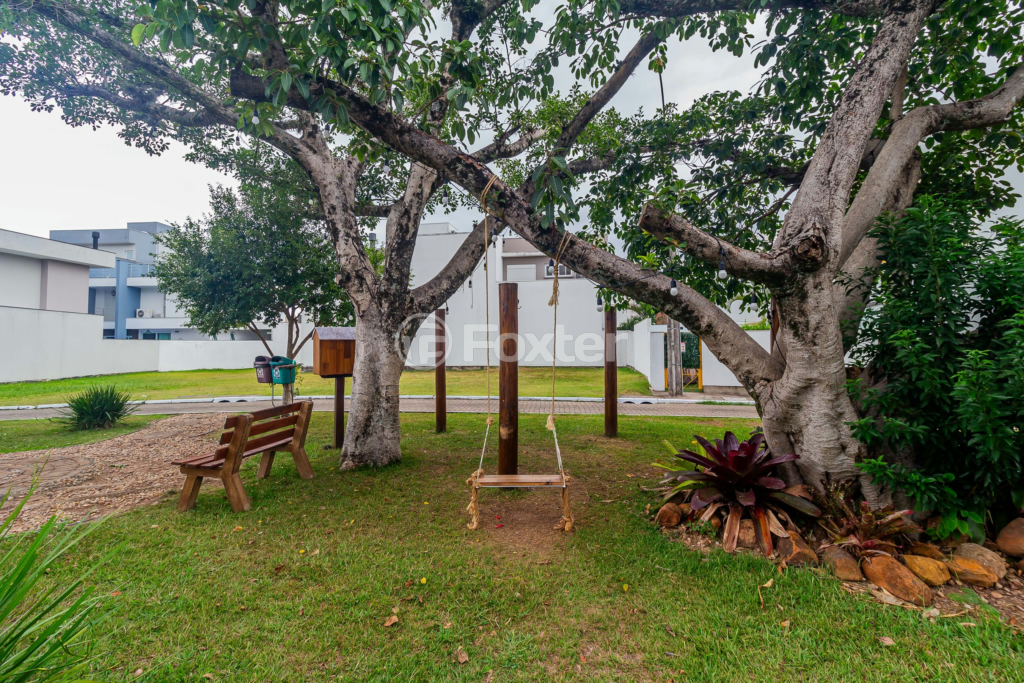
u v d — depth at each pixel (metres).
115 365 22.81
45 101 6.36
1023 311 2.74
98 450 6.81
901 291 3.44
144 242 36.47
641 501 4.40
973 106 4.17
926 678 2.13
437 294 6.12
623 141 6.15
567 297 21.47
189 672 2.18
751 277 3.53
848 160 3.59
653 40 5.61
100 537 3.62
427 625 2.55
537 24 5.22
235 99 4.75
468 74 4.32
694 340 15.92
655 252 4.77
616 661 2.28
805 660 2.26
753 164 5.20
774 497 3.48
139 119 7.04
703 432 7.94
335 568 3.17
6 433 8.11
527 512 4.24
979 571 2.84
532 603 2.75
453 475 5.41
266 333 27.22
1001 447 2.72
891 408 3.29
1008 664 2.19
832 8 4.22
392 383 5.88
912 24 3.80
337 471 5.61
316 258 9.39
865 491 3.51
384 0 3.42
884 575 2.82
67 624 2.41
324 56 3.80
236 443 4.25
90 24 5.14
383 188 8.86
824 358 3.49
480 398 13.21
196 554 3.36
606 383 7.57
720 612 2.64
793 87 5.30
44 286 22.19
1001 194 4.77
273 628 2.51
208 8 3.63
